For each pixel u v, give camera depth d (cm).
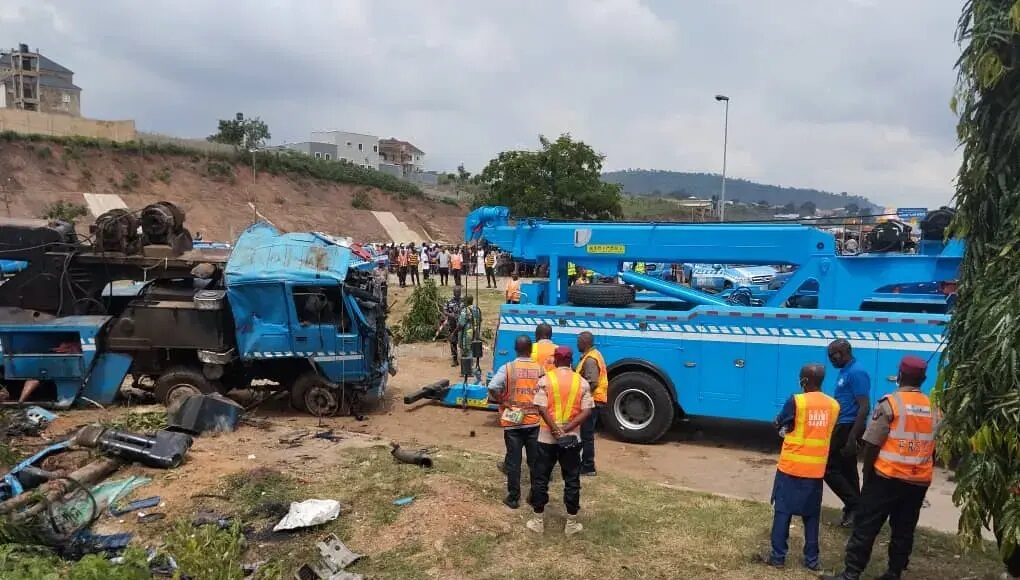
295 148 10800
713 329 946
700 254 1022
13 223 1082
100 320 1055
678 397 965
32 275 1083
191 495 686
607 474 824
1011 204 443
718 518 686
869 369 874
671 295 1063
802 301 1030
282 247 1080
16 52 8844
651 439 977
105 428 809
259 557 575
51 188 5234
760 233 987
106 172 5656
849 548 547
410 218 7200
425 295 1850
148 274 1123
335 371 1066
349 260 1096
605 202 3581
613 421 998
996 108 444
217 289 1091
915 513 539
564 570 572
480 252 3634
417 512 660
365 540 610
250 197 6222
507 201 3650
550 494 738
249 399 1184
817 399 570
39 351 1051
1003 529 432
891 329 865
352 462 802
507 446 697
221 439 889
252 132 7725
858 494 659
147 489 704
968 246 471
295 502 668
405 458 801
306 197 6662
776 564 587
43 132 6078
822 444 569
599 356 818
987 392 437
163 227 1109
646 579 562
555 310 1027
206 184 6094
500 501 705
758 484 830
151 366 1082
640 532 649
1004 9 421
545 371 704
